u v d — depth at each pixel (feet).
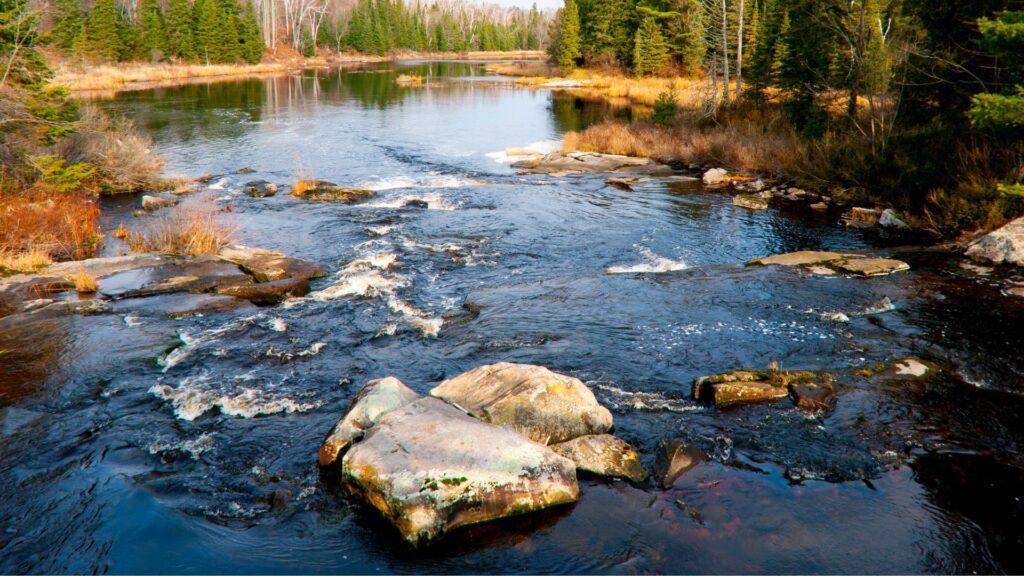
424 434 20.33
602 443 21.99
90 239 48.52
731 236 53.42
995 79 57.00
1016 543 18.03
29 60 60.64
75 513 19.06
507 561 17.44
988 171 52.11
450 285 42.04
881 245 49.88
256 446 23.00
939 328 32.76
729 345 31.35
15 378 27.66
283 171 80.89
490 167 86.84
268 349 31.40
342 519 19.08
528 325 34.37
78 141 69.41
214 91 183.52
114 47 235.61
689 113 109.19
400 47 440.04
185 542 17.90
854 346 30.78
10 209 47.57
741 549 17.84
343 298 39.06
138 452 22.50
